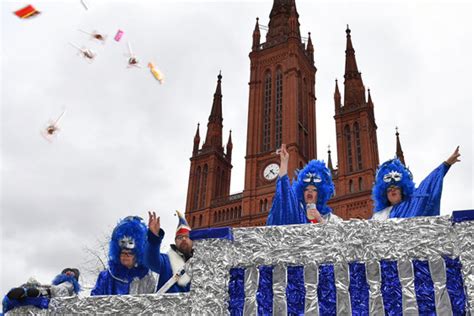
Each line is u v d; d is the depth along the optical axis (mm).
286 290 3164
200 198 65875
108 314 3479
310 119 67062
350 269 3145
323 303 3088
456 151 4566
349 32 70000
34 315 3686
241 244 3324
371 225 3203
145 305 3436
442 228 3082
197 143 71000
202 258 3309
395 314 2973
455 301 2920
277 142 61531
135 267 4621
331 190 5484
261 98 66000
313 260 3199
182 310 3363
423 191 4551
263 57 68875
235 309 3160
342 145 58250
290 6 74750
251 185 59719
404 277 3047
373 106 63812
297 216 4738
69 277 5316
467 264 2938
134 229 4660
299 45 68812
